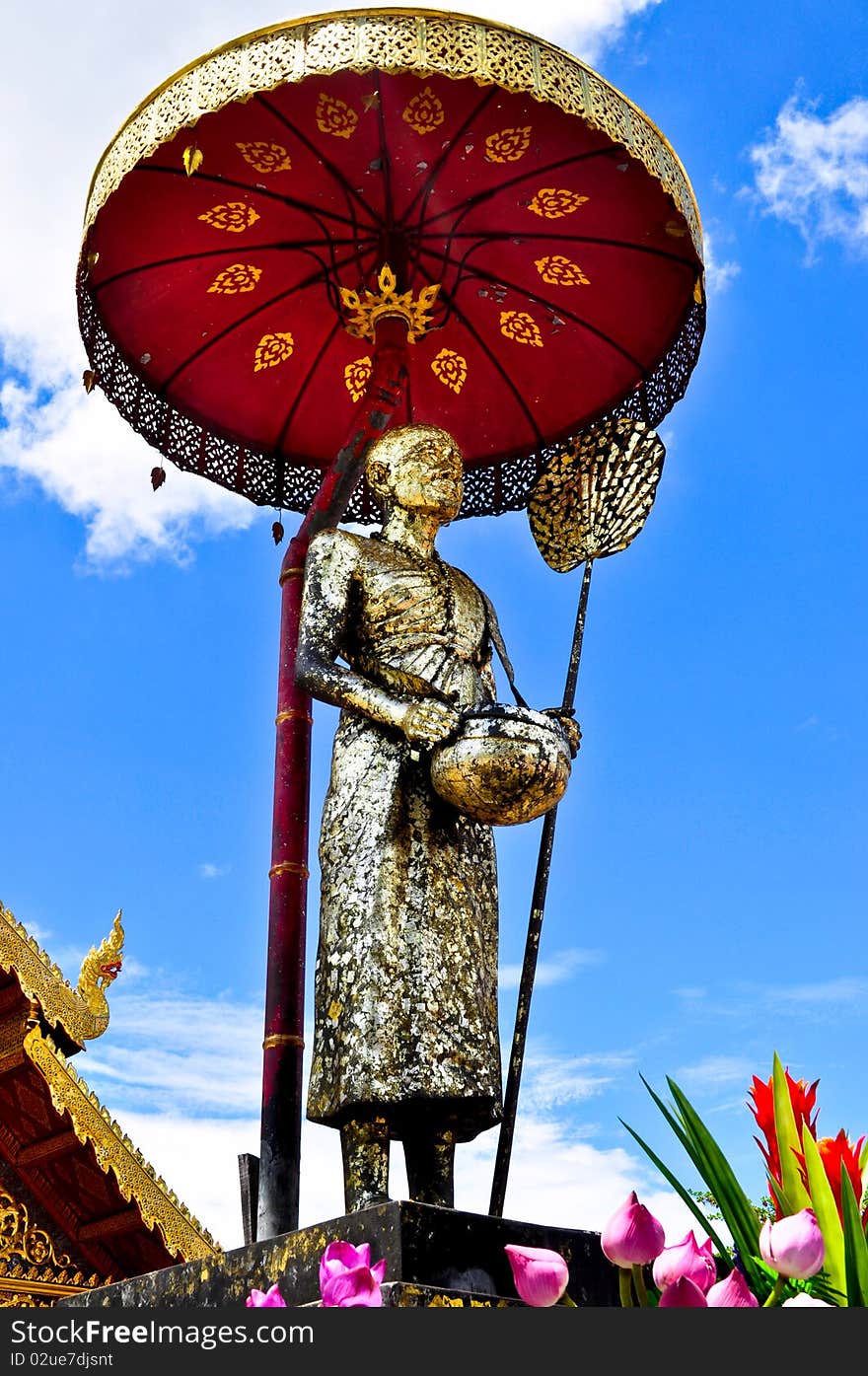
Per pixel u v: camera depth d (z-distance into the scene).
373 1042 5.53
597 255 7.97
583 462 7.35
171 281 8.01
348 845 5.91
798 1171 4.46
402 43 6.38
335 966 5.74
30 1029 8.54
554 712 6.29
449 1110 5.64
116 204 7.55
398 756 6.02
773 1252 3.55
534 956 6.21
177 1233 8.53
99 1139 8.48
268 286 8.13
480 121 7.29
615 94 6.84
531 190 7.66
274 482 8.75
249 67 6.50
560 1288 3.50
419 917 5.76
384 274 7.52
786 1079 4.62
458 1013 5.66
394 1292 4.43
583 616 6.86
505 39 6.51
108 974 9.20
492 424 8.75
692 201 7.41
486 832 6.21
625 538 7.06
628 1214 3.59
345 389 8.62
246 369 8.47
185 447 8.49
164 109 6.68
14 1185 8.66
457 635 6.39
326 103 7.18
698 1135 4.57
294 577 7.29
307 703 7.11
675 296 8.09
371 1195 5.52
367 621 6.34
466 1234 4.75
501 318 8.32
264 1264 5.00
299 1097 6.35
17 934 8.85
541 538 7.25
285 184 7.62
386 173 7.57
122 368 8.20
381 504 6.80
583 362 8.47
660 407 8.37
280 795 6.91
